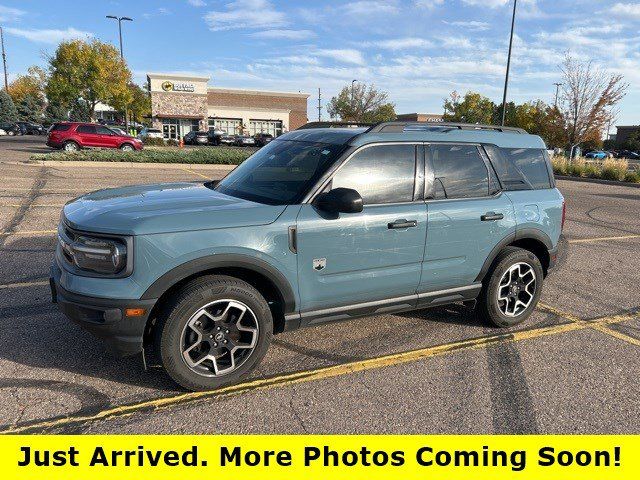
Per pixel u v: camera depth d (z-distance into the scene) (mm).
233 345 3490
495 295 4637
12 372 3615
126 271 3121
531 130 44812
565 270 6992
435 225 4105
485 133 4688
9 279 5570
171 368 3309
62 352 3930
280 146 4453
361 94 51375
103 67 38625
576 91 31516
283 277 3537
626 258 7781
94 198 3854
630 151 64875
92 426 3074
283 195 3754
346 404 3408
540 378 3863
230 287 3377
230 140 46500
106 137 25656
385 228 3861
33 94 77875
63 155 19438
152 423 3129
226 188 4207
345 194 3469
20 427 3033
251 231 3395
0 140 37438
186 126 53875
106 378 3598
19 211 9359
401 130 4188
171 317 3244
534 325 4930
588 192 17672
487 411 3391
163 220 3223
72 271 3266
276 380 3688
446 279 4312
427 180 4141
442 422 3252
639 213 12797
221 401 3387
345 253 3740
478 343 4453
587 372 3984
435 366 3998
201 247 3248
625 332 4820
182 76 52281
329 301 3805
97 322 3152
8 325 4367
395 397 3518
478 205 4363
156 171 18578
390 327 4746
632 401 3582
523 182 4801
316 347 4262
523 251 4730
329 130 4406
